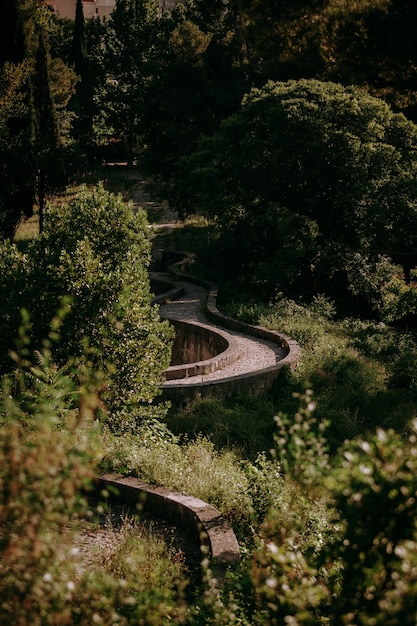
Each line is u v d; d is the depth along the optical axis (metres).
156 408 13.25
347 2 15.72
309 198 31.72
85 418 5.31
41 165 36.59
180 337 24.95
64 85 52.12
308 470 5.14
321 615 4.77
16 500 4.21
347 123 31.33
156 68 45.75
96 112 65.81
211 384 17.56
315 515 6.77
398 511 4.31
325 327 25.62
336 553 4.87
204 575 7.51
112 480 10.49
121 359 12.27
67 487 4.39
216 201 32.19
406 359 19.61
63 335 11.98
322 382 18.89
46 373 6.09
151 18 70.06
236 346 21.66
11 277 12.29
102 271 12.85
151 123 45.06
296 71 41.56
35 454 4.36
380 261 32.28
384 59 15.94
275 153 30.91
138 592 6.15
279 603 5.08
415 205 30.23
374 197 30.83
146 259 14.12
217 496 10.13
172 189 42.84
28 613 4.17
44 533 4.27
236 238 32.41
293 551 5.66
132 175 61.69
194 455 12.26
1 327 11.94
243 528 9.25
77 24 61.56
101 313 12.30
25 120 36.28
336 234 31.70
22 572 4.17
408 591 3.95
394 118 31.25
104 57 68.25
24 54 35.94
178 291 30.56
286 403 17.25
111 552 8.10
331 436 15.12
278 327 24.05
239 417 15.91
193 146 43.06
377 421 16.41
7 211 36.75
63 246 13.39
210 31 55.91
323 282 33.25
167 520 9.91
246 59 43.59
